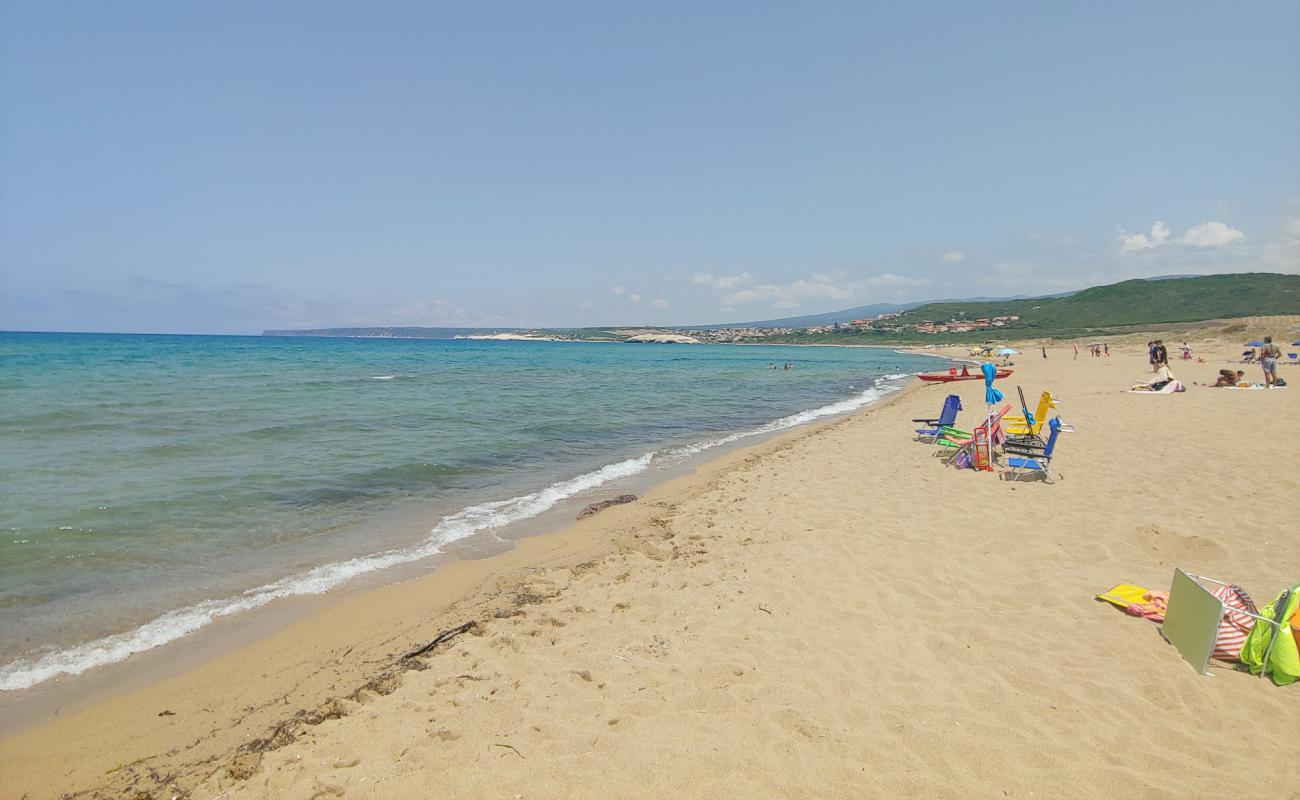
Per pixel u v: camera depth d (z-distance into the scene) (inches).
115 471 403.5
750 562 245.6
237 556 269.7
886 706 145.3
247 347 3218.5
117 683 170.9
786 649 173.5
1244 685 151.3
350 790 120.6
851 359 2866.6
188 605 221.1
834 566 235.1
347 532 306.2
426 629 201.3
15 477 383.6
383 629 202.7
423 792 119.2
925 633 180.5
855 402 992.9
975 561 233.8
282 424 608.1
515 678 163.0
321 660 182.5
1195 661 159.8
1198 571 217.2
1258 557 223.9
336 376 1317.7
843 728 137.3
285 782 124.6
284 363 1792.6
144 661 182.5
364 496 368.8
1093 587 207.9
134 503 334.0
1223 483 311.7
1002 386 1043.3
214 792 123.9
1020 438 403.5
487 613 209.5
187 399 807.1
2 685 169.0
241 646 191.8
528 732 138.1
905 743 132.0
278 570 255.6
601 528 309.4
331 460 455.2
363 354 2773.1
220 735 146.3
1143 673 157.2
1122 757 126.6
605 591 223.8
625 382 1357.0
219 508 334.0
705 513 324.2
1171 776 120.6
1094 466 365.7
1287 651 150.5
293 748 135.9
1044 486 333.4
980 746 130.3
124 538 283.9
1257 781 118.6
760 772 123.0
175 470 410.3
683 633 186.1
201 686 169.2
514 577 245.1
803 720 139.5
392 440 545.0
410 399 883.4
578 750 131.2
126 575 245.1
